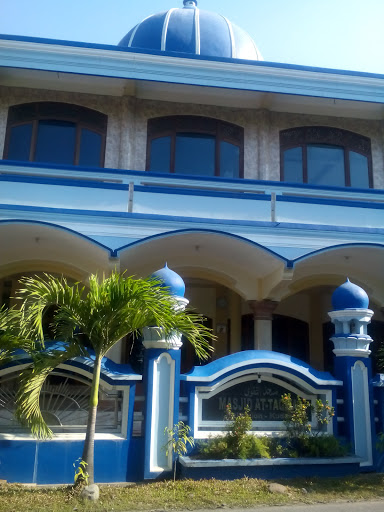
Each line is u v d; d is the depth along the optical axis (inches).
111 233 373.7
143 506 230.8
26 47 444.8
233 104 527.2
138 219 378.0
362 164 546.3
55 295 243.1
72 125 508.1
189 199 395.2
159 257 435.2
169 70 462.9
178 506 232.4
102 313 241.8
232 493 249.3
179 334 277.4
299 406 295.1
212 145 525.7
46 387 279.0
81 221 372.2
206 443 282.7
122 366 286.2
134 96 511.2
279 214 403.5
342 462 288.5
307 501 246.4
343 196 431.2
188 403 287.6
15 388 274.5
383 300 478.6
